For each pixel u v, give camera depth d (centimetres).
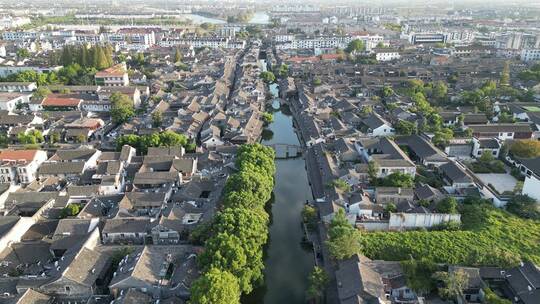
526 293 8425
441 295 8725
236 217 10044
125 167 14550
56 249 10188
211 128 18100
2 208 12238
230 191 11612
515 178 14238
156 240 10875
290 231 12188
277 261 10900
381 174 14025
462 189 13050
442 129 17350
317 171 15100
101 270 9269
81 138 18100
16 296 8456
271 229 12275
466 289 8781
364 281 8481
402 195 12419
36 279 8956
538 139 17100
